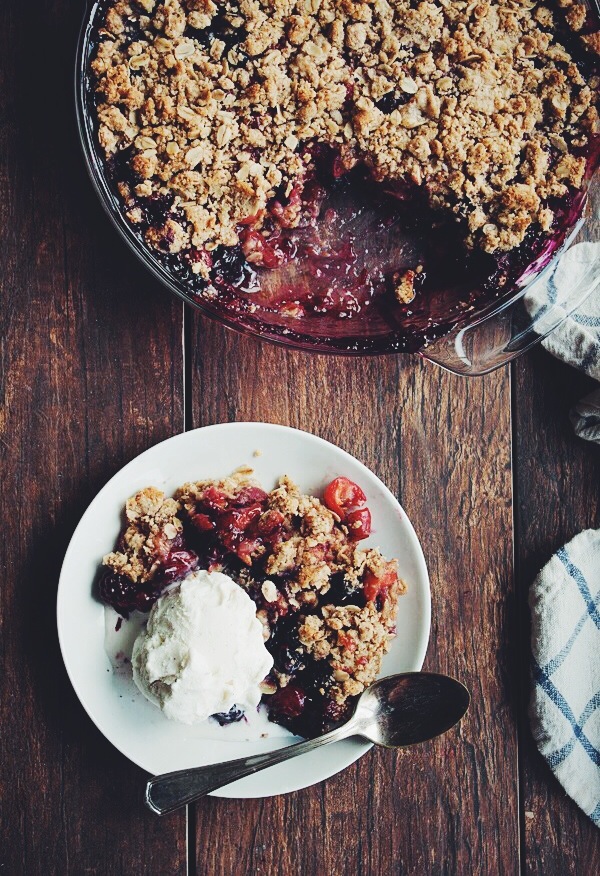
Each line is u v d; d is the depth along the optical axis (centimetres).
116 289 52
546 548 54
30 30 51
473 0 48
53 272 51
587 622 53
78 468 52
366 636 48
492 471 54
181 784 47
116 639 49
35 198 51
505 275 48
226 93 47
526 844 54
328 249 49
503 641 54
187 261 47
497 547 54
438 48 48
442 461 54
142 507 49
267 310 48
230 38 47
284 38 48
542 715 53
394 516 51
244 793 49
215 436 50
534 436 54
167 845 52
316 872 52
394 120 48
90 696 49
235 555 49
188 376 52
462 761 54
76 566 48
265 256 49
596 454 55
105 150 46
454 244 49
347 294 49
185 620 47
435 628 54
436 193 48
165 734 49
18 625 51
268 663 47
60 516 52
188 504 49
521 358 54
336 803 53
